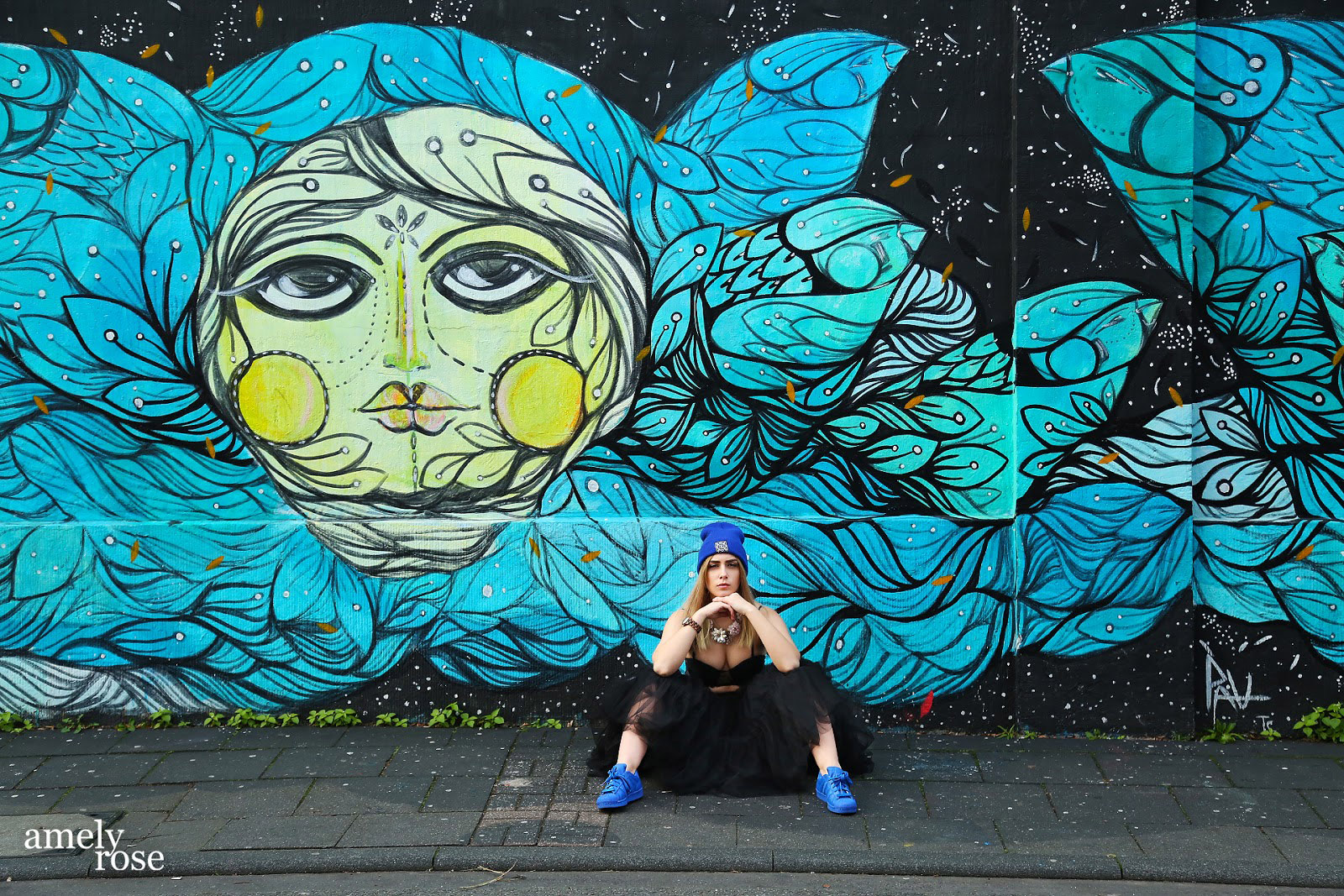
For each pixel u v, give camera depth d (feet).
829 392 18.37
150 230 18.52
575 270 18.51
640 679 15.96
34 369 18.58
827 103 18.26
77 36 18.40
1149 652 17.95
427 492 18.70
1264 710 18.21
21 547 18.60
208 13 18.40
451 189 18.52
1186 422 17.79
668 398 18.51
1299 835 14.23
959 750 17.46
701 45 18.33
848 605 18.38
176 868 13.47
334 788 15.88
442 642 18.69
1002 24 18.11
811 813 14.93
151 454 18.67
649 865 13.51
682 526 18.45
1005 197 18.13
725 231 18.39
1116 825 14.52
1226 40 18.08
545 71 18.39
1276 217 18.11
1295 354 18.16
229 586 18.66
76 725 18.61
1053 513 17.99
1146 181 17.72
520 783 15.98
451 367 18.63
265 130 18.45
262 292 18.56
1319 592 18.11
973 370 18.21
